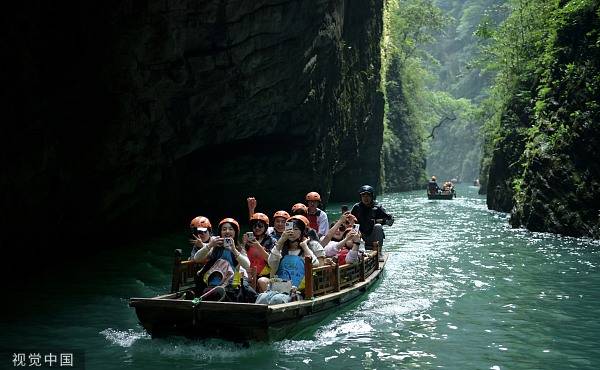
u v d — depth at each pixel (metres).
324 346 5.57
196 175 18.42
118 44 11.66
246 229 16.30
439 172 68.94
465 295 7.79
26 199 10.25
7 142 9.62
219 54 13.98
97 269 9.81
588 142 13.23
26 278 8.98
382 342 5.71
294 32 16.09
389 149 42.66
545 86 16.22
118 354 5.30
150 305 5.52
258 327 5.29
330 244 7.86
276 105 17.48
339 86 23.06
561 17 15.40
